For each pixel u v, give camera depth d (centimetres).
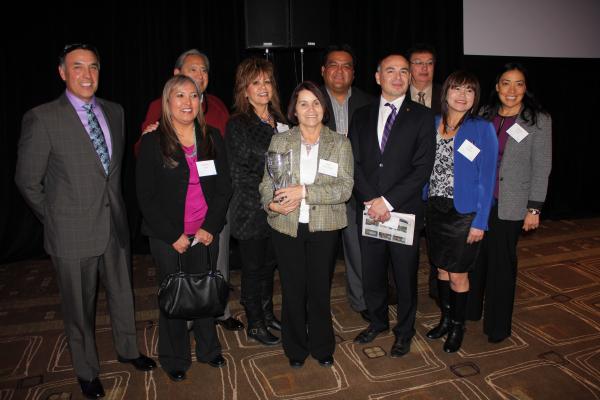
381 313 271
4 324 317
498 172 253
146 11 441
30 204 211
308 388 232
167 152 214
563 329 287
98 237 218
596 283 362
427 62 308
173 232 218
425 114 239
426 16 501
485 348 265
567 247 456
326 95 304
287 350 248
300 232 230
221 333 292
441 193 250
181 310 220
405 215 238
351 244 303
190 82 216
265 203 230
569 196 597
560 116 571
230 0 453
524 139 246
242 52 461
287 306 241
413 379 238
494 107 260
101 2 431
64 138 205
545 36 540
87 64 206
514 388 228
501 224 255
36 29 422
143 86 449
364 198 246
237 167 249
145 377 245
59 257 212
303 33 385
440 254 253
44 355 273
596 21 557
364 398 223
